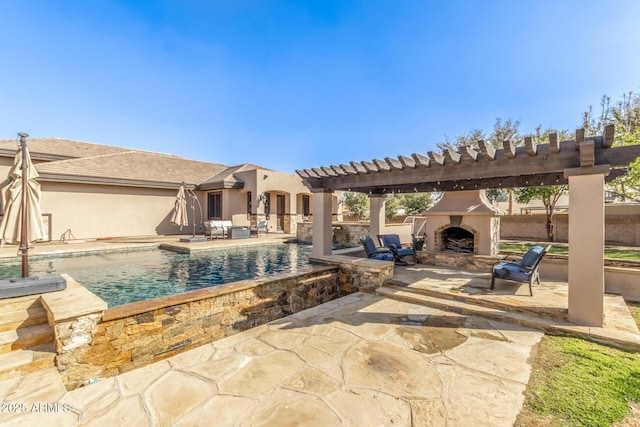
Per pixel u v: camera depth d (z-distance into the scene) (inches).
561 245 636.1
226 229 775.7
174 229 861.8
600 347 184.9
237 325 270.7
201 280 366.3
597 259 207.6
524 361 167.8
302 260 499.5
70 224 684.1
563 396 134.1
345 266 369.4
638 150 195.3
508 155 239.0
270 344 189.0
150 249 611.2
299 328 215.2
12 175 251.1
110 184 725.3
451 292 283.7
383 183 337.7
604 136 198.4
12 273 387.5
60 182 663.8
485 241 408.2
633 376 150.1
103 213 733.9
